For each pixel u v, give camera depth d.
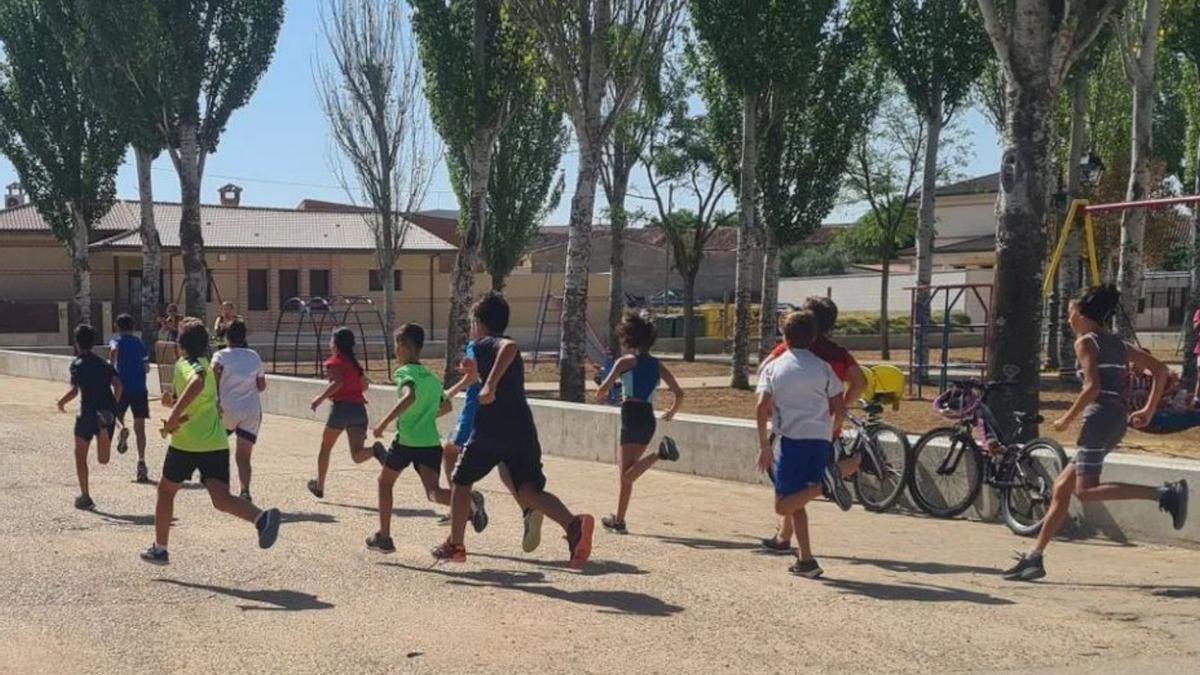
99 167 39.44
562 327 20.03
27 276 47.75
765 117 24.98
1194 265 20.67
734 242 75.19
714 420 13.23
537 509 8.00
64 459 14.26
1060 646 6.24
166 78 30.42
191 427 8.09
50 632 6.58
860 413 16.08
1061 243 12.59
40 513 10.49
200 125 31.41
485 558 8.65
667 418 10.06
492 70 23.72
